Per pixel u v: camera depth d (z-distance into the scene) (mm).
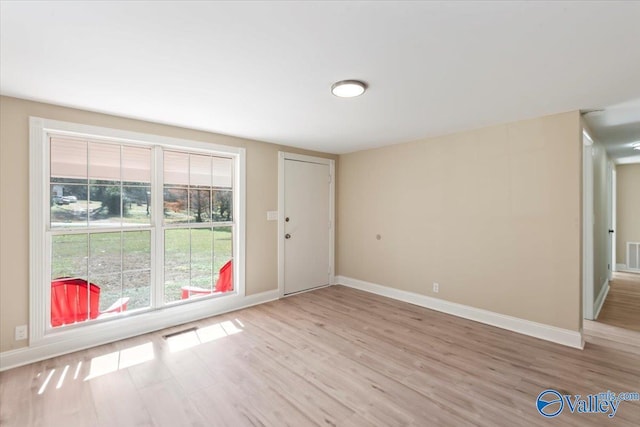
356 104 2670
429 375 2348
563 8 1366
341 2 1330
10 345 2484
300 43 1683
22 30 1547
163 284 3344
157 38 1633
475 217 3473
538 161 3020
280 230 4367
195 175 3621
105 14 1417
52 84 2230
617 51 1751
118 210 3078
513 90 2344
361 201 4793
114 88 2309
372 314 3686
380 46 1715
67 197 2805
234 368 2457
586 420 1860
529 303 3078
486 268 3387
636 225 5883
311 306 3992
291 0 1318
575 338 2799
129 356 2654
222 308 3754
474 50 1754
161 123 3248
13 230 2502
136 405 2008
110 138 2977
